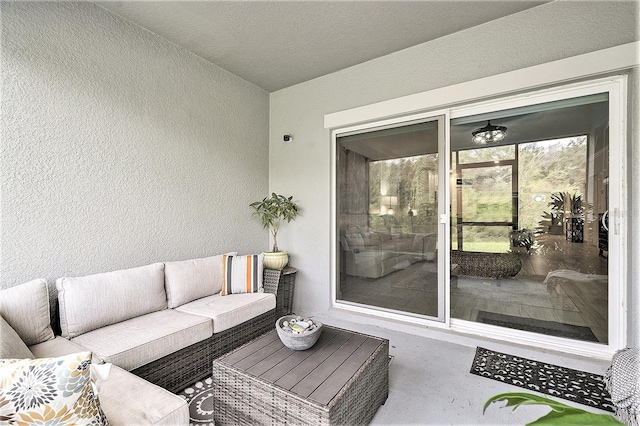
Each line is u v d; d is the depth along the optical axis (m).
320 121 3.45
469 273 3.03
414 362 2.23
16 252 1.85
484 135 2.67
